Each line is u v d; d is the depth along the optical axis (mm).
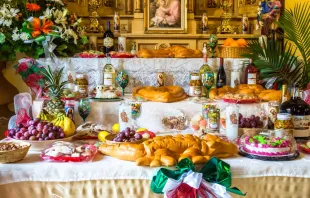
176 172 1785
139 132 2246
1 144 1946
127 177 1870
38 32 3002
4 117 3205
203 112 2430
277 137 2047
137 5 4309
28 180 1854
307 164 1894
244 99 2584
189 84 2918
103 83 2969
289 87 3012
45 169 1854
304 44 3123
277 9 3955
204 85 2900
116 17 4223
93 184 1872
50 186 1866
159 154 1882
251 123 2320
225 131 2342
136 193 1884
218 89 2857
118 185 1877
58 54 3223
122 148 1950
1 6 3082
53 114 2363
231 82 3047
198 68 3066
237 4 4598
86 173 1863
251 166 1886
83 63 3014
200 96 2832
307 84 2998
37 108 2611
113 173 1869
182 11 4270
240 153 2039
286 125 2133
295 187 1903
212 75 2891
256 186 1898
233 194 1883
